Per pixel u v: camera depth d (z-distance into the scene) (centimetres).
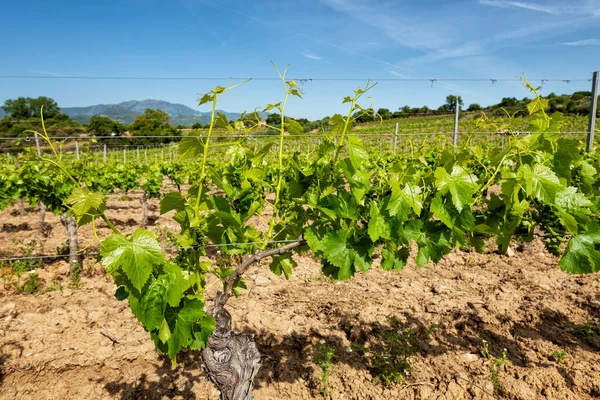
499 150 259
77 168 256
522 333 372
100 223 866
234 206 263
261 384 312
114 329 374
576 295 442
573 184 263
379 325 386
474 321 396
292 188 232
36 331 366
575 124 2759
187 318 186
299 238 232
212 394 300
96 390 303
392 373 309
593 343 350
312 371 323
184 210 210
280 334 373
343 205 217
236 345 225
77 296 458
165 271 178
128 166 1157
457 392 297
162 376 318
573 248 219
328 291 473
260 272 531
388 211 215
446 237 227
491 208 239
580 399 285
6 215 977
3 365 319
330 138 231
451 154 235
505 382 300
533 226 242
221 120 208
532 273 507
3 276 491
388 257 230
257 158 225
